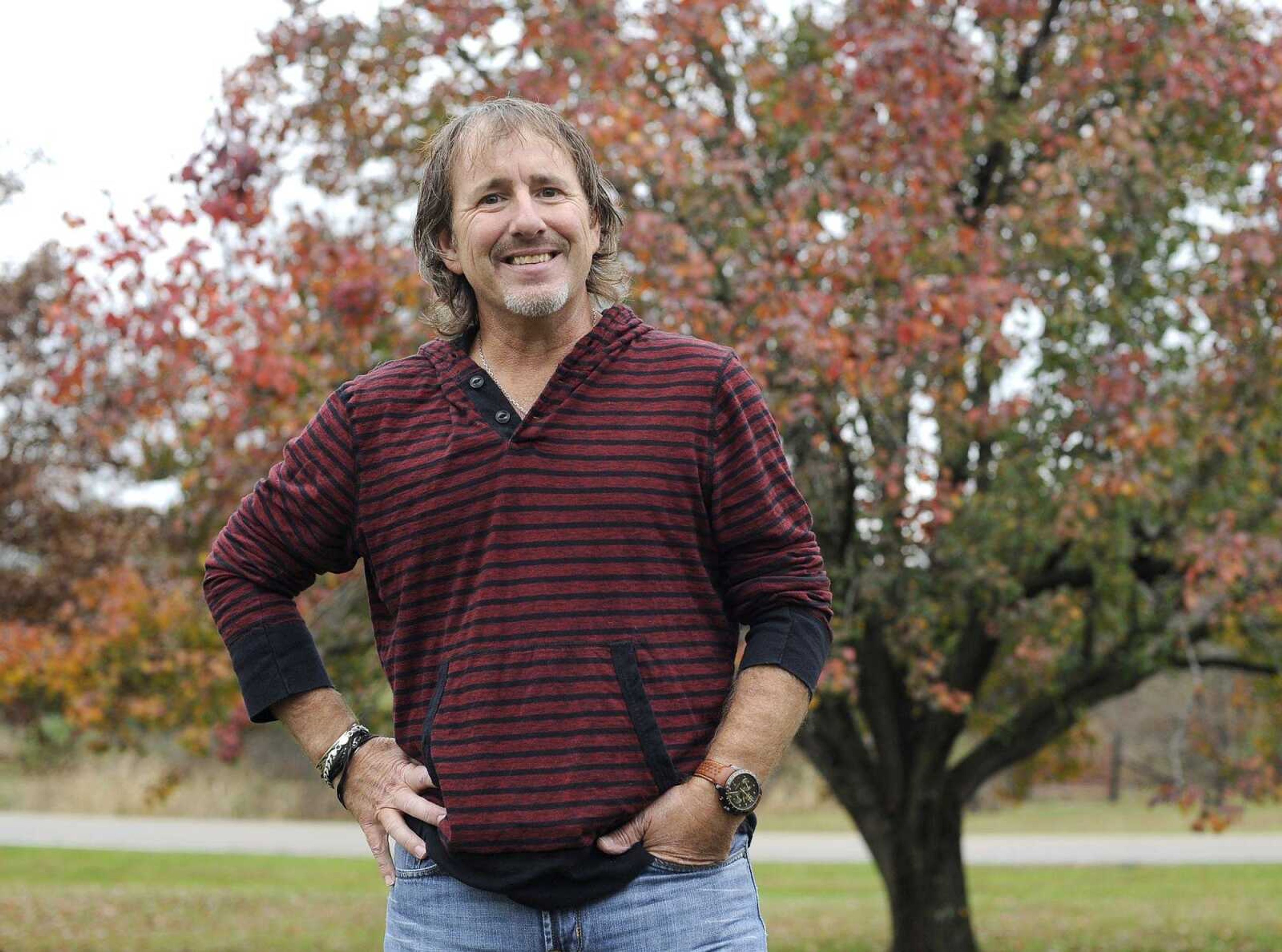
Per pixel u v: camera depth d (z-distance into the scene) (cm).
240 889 1399
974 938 876
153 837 1881
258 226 657
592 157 223
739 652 484
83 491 1380
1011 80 781
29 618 1303
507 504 194
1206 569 670
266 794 2269
